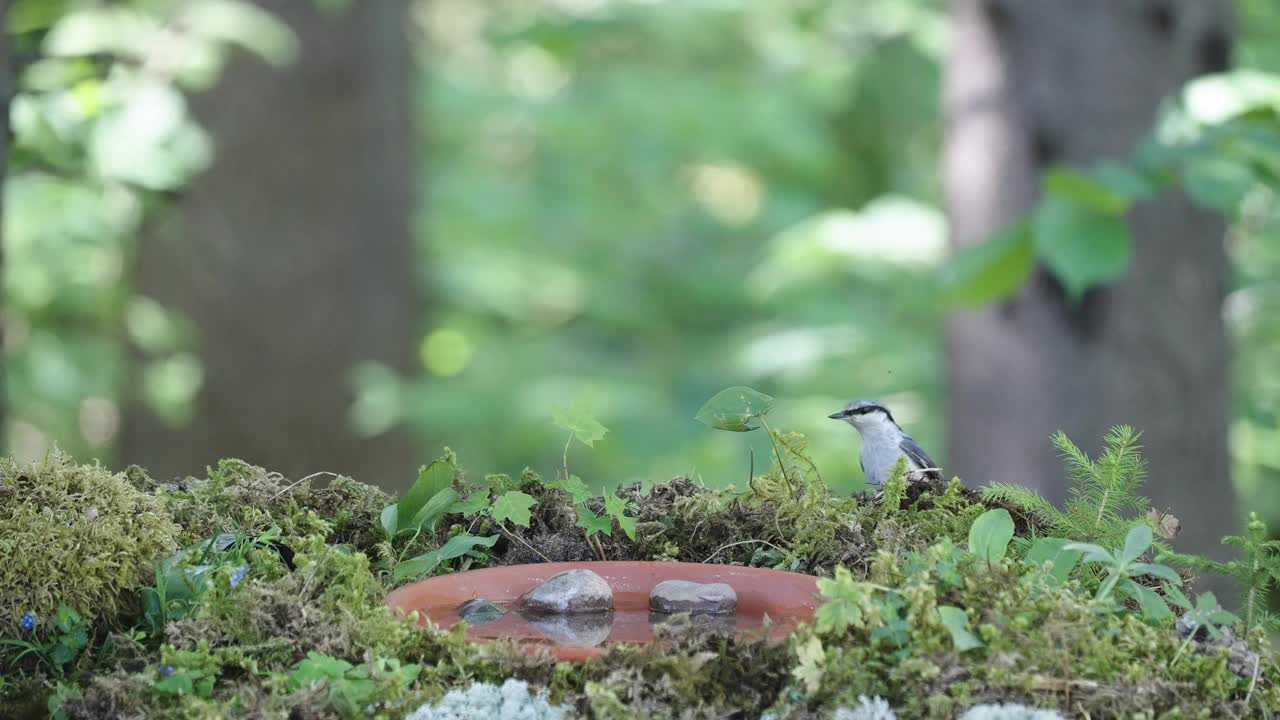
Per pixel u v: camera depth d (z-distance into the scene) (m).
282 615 4.32
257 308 15.69
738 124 23.50
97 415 16.41
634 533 5.26
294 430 16.02
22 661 4.39
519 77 25.45
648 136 24.52
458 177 24.41
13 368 13.83
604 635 4.38
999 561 4.52
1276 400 15.12
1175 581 4.32
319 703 3.90
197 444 15.69
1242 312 16.12
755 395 5.48
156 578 4.55
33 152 8.96
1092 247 8.03
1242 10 15.82
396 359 16.97
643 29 22.70
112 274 14.55
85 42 9.46
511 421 17.73
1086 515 5.15
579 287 23.55
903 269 18.89
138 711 3.98
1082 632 4.03
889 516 5.41
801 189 25.53
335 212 16.03
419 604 4.57
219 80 15.41
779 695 3.93
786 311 22.08
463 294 22.14
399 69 16.83
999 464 10.66
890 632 3.97
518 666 4.04
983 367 10.72
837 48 23.20
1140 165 8.14
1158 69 10.42
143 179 9.18
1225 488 10.52
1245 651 4.17
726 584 4.75
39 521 4.42
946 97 11.55
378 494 5.77
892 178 25.36
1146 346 10.30
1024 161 10.69
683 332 25.33
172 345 14.52
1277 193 7.82
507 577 4.81
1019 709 3.71
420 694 3.95
